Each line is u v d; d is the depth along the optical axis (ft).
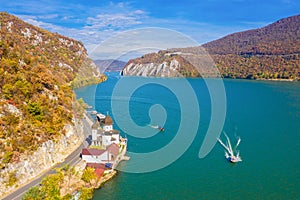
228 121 328.49
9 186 150.82
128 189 166.09
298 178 184.96
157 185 171.53
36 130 184.24
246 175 188.75
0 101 180.24
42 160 175.42
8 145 162.50
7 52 224.94
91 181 168.55
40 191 137.39
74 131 210.59
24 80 207.82
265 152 229.86
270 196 164.76
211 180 180.55
